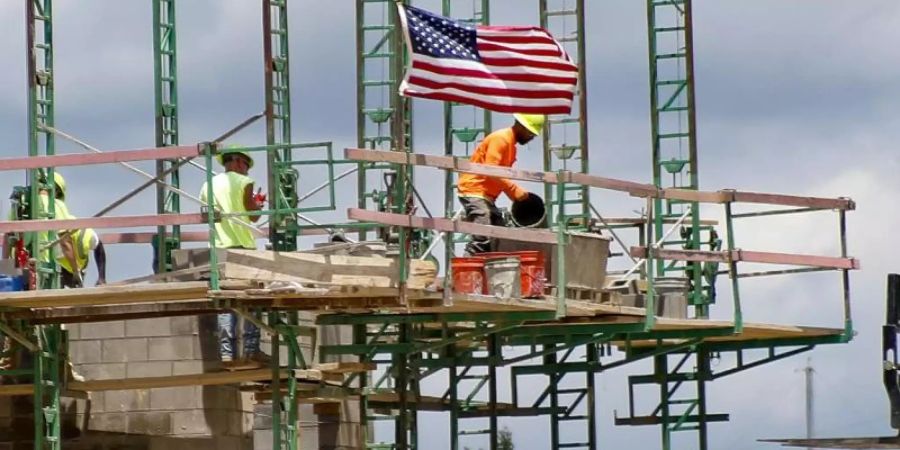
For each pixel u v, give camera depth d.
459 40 59.88
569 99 60.50
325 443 71.94
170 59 68.56
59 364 61.56
